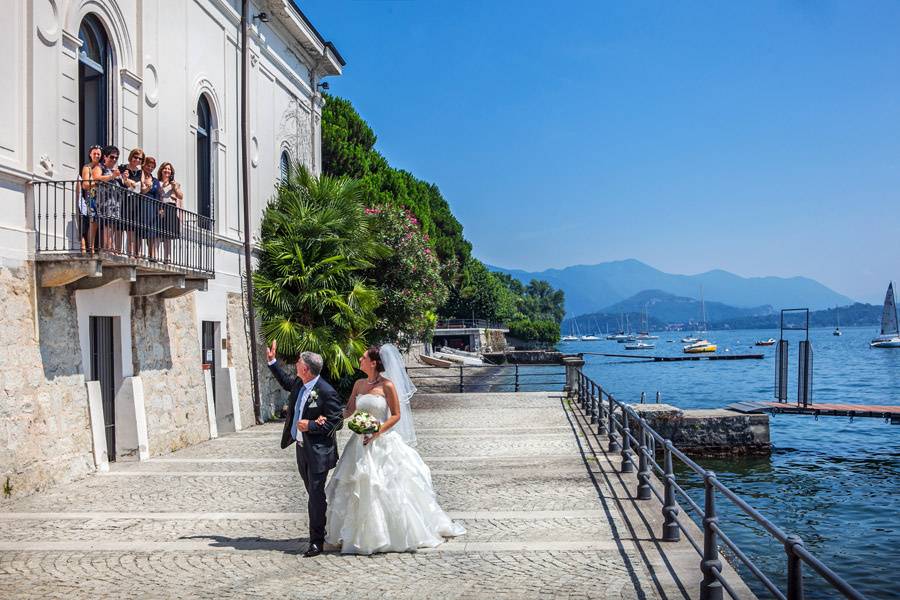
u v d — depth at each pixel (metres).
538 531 8.70
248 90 21.36
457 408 24.16
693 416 22.89
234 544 8.29
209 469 13.50
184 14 17.48
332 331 21.88
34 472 11.34
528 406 24.28
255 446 16.69
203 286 15.43
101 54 14.20
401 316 28.73
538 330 119.94
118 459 14.42
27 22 11.80
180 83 17.22
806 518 15.44
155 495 11.10
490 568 7.24
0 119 11.18
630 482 11.70
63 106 12.74
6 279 11.14
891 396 49.12
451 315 94.81
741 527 14.66
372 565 7.42
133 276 12.61
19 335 11.30
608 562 7.34
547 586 6.63
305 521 9.39
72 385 12.59
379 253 23.88
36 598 6.47
